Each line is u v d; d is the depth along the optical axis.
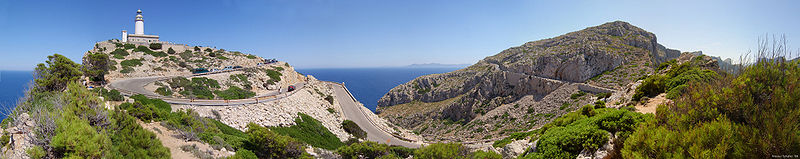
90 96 16.78
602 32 99.44
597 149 11.23
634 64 64.31
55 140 11.88
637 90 27.36
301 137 29.58
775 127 7.12
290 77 72.38
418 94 126.69
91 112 15.18
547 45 117.56
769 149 6.84
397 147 25.00
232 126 26.56
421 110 104.12
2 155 11.52
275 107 34.22
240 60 73.25
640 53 69.75
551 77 70.38
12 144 12.12
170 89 38.53
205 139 18.70
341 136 37.78
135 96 25.80
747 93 8.75
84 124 13.49
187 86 41.22
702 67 33.41
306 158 18.09
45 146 11.98
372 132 45.72
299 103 41.47
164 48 67.00
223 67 64.62
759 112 8.16
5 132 12.45
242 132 25.88
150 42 70.06
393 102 132.88
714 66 33.31
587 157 11.22
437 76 135.75
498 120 64.56
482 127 64.19
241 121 28.02
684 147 7.56
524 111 62.72
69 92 17.39
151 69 51.34
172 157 15.22
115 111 16.41
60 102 15.82
